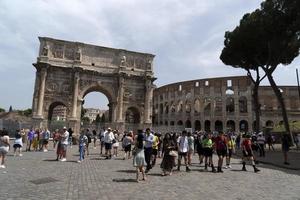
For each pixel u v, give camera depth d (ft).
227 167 64.80
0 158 60.85
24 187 37.04
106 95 207.10
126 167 61.62
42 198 31.24
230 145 65.57
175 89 309.01
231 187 40.88
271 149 127.75
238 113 267.80
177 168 60.75
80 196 32.78
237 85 273.54
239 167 66.54
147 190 37.35
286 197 34.71
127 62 205.87
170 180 46.16
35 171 51.52
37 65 181.68
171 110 311.68
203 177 50.29
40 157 77.92
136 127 200.75
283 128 186.29
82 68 189.26
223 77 278.67
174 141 58.29
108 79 199.41
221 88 277.44
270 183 44.86
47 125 177.47
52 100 184.03
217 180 47.14
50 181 41.83
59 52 188.44
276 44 113.70
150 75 207.00
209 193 36.45
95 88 198.08
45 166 59.21
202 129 276.82
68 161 70.59
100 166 62.44
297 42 113.39
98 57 197.98
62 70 187.73
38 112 176.45
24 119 282.15
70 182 41.47
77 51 190.70
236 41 126.21
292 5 101.50
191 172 56.65
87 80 193.26
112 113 199.52
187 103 304.09
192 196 34.50
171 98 312.29
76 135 171.42
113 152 97.86
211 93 279.90
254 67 134.62
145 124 201.67
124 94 202.59
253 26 116.98
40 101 177.68
